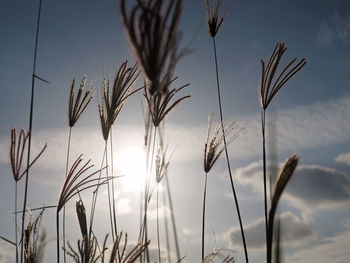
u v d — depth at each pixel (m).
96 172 0.35
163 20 0.18
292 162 0.18
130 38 0.17
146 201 0.33
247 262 0.34
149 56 0.18
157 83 0.19
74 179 0.34
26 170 0.34
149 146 0.29
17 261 0.33
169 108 0.31
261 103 0.34
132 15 0.17
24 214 0.33
